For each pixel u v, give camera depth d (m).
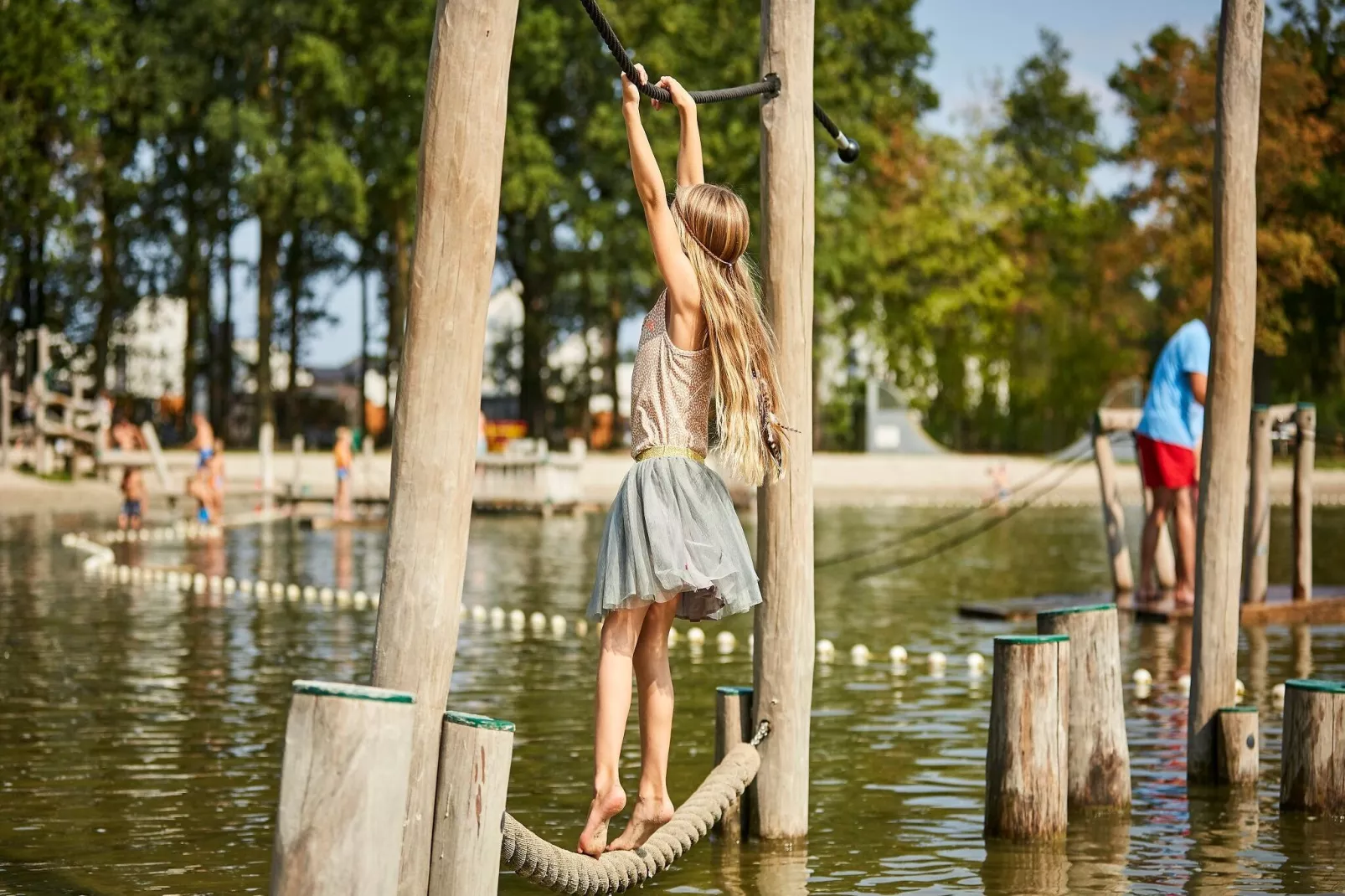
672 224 5.01
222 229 50.84
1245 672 11.00
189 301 52.12
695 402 5.05
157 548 22.77
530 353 53.53
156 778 7.74
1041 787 6.56
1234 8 7.57
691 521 4.96
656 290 51.69
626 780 7.82
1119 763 7.15
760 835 6.54
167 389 59.09
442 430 4.32
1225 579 7.63
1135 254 44.88
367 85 45.78
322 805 3.79
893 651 12.16
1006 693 6.60
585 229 47.34
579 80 49.72
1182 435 13.95
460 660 11.95
